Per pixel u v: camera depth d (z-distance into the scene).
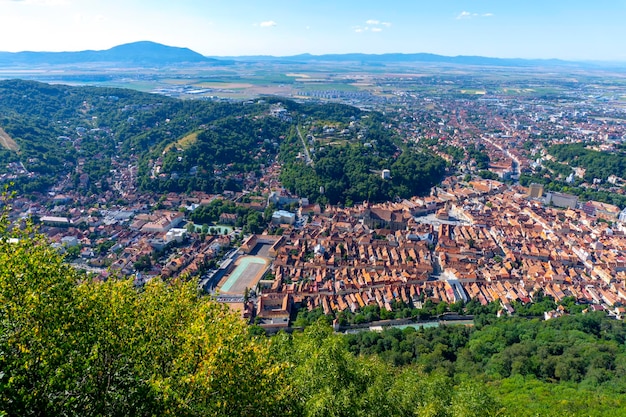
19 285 57.81
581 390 132.50
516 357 156.38
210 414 55.38
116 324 63.22
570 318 192.75
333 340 89.94
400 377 111.12
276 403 63.03
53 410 50.00
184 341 64.69
